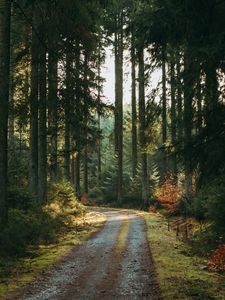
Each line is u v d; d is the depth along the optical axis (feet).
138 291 35.35
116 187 183.52
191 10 43.37
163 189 114.62
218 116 43.98
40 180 87.66
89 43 71.51
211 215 57.52
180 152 45.32
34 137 87.86
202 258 52.24
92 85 85.92
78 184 171.83
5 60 51.31
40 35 61.26
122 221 100.42
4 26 51.44
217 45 40.22
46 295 34.24
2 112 50.96
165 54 50.21
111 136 163.73
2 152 50.98
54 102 82.94
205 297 32.65
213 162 43.32
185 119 47.03
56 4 56.70
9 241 51.67
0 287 36.29
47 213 78.74
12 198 72.74
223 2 43.09
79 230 80.69
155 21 45.50
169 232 79.92
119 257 52.08
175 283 37.27
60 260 49.29
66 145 116.57
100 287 36.96
